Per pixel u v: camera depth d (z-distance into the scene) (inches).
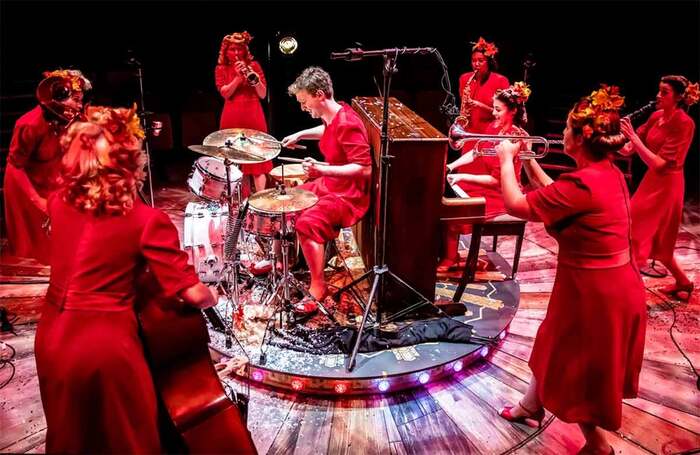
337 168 143.4
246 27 285.3
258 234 144.6
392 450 117.9
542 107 291.9
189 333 95.0
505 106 149.5
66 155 85.1
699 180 265.4
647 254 172.9
